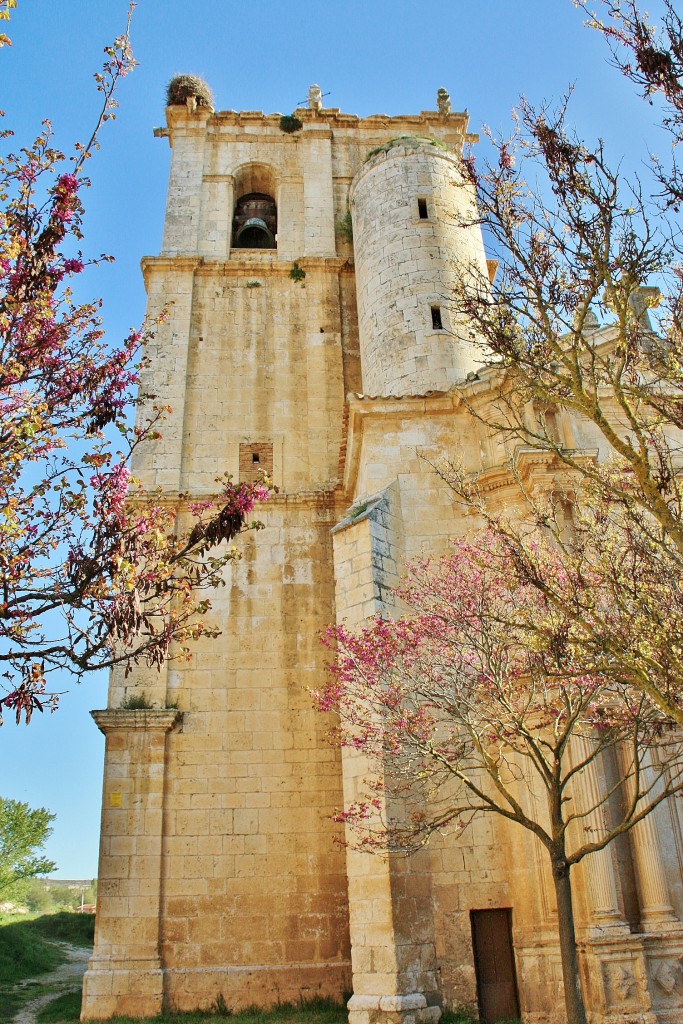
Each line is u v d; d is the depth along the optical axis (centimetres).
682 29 956
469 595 1371
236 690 1980
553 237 1019
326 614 2083
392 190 2352
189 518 2164
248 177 2886
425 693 1326
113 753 1864
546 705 1312
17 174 1093
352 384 2423
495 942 1540
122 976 1681
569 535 1623
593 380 1027
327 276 2580
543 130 1030
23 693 1006
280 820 1864
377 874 1479
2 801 3725
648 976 1353
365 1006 1405
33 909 8631
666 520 934
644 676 934
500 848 1562
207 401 2359
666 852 1472
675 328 1004
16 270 1065
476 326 1156
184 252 2612
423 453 1878
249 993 1716
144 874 1773
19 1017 1758
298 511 2189
